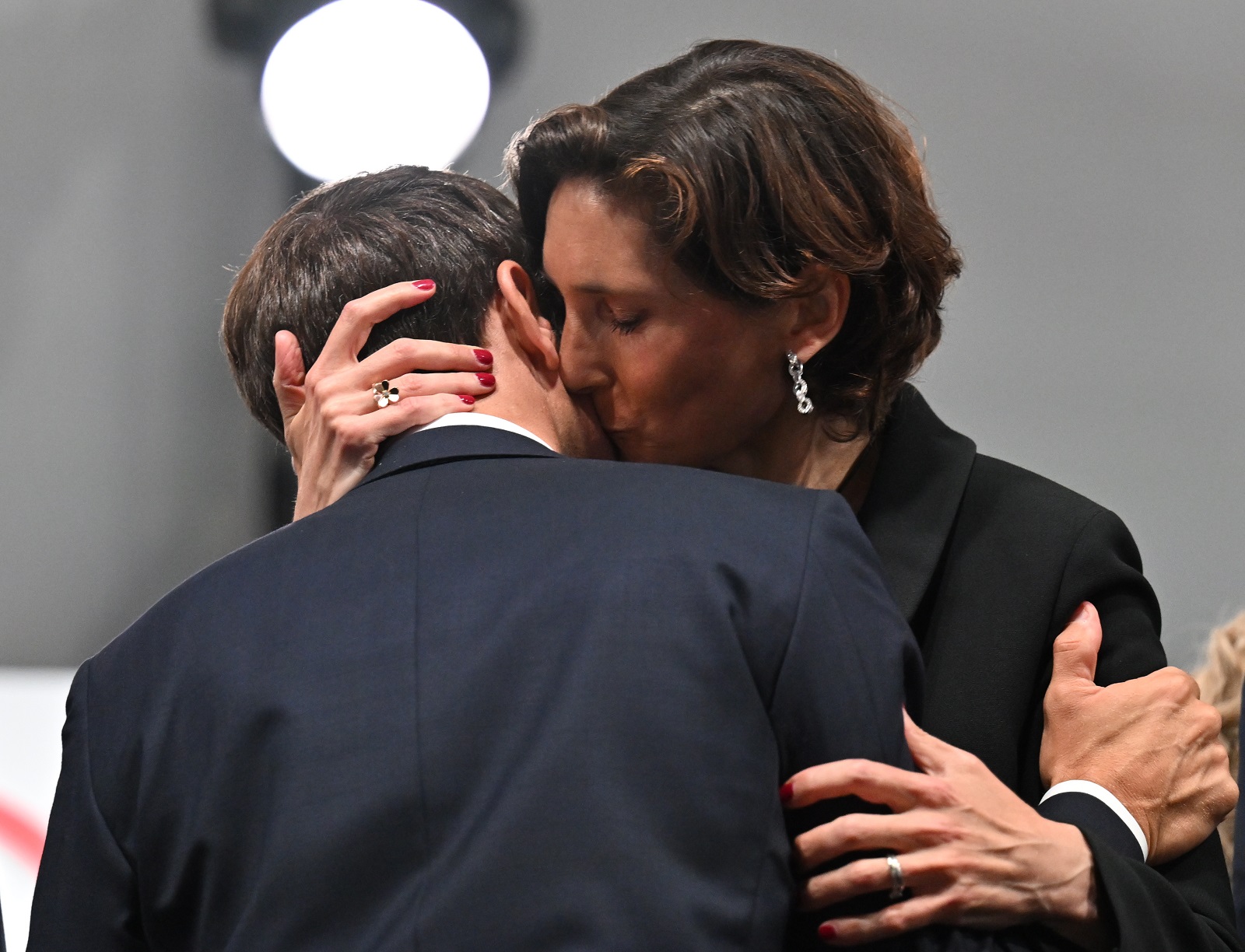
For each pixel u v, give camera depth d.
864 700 4.14
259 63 13.60
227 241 15.61
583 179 5.25
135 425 15.26
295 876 3.88
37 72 15.41
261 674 4.16
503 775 3.87
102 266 15.38
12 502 14.98
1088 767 5.07
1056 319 14.78
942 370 14.74
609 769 3.81
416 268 5.07
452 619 4.09
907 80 15.27
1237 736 7.77
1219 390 14.66
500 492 4.36
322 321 5.14
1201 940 4.61
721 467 5.72
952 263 5.66
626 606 4.00
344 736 3.99
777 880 3.93
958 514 5.64
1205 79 14.98
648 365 5.27
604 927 3.66
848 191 5.25
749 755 3.93
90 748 4.39
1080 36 15.08
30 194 15.31
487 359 4.95
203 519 15.23
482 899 3.72
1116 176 14.94
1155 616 5.57
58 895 4.34
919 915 4.20
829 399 5.58
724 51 5.52
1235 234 14.83
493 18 13.53
